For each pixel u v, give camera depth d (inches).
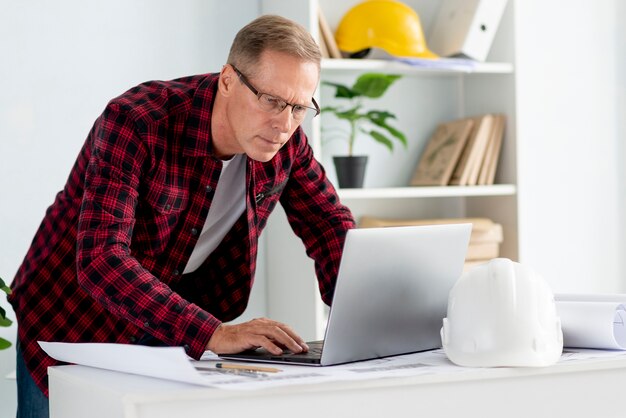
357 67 107.7
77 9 104.7
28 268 70.5
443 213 124.6
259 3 113.3
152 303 54.4
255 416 44.4
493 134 115.4
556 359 51.6
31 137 103.0
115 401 44.3
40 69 103.2
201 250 72.4
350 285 52.3
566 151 130.3
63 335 69.1
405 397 47.7
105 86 106.1
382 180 120.5
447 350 52.7
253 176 68.4
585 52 131.1
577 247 131.1
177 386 45.8
